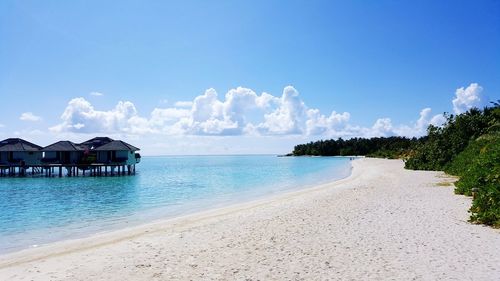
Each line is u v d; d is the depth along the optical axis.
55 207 22.06
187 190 31.61
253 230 11.76
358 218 12.75
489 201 11.18
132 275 7.61
